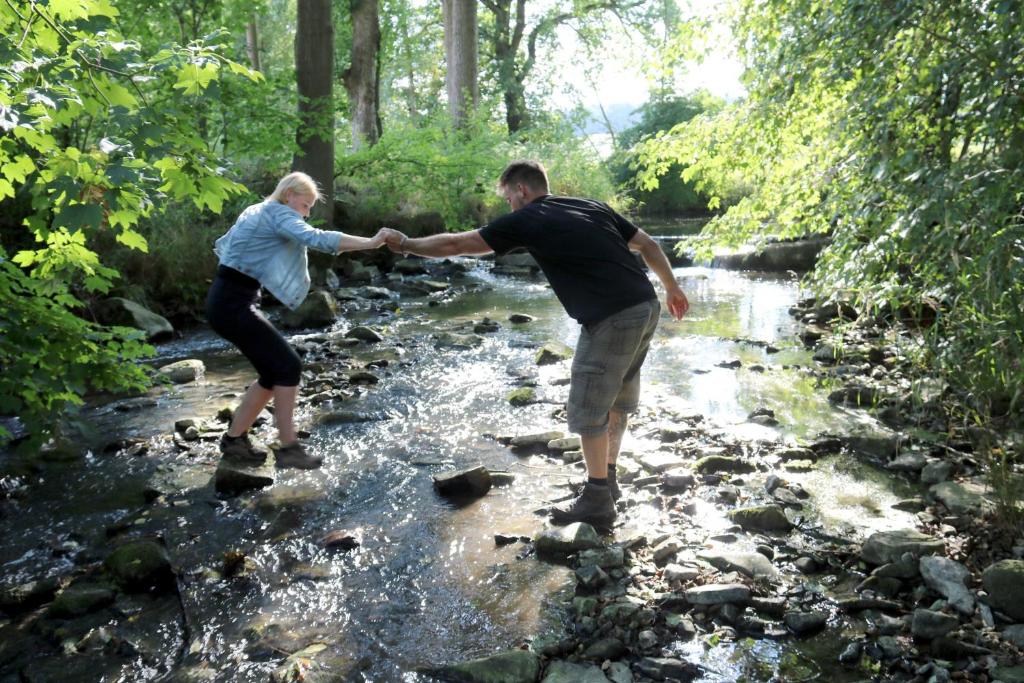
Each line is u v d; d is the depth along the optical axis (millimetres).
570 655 2723
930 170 3643
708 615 2920
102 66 3018
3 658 2807
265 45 30109
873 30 4168
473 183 15125
